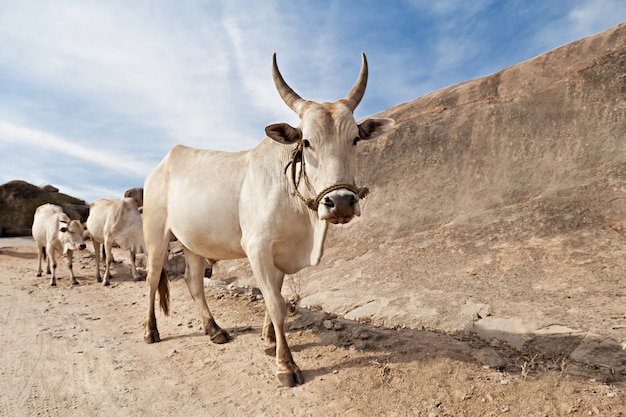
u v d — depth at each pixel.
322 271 8.16
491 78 11.30
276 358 3.86
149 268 5.18
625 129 8.41
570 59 10.33
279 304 3.82
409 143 10.83
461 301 5.58
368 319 5.63
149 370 4.20
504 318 4.84
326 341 4.44
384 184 10.41
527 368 3.56
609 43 9.98
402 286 6.63
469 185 9.36
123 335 5.36
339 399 3.37
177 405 3.49
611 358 3.69
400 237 8.81
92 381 3.96
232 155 4.71
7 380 4.01
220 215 4.33
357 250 8.78
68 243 9.62
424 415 3.06
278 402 3.42
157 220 5.18
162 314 6.29
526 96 10.18
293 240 4.00
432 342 4.04
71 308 6.92
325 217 3.29
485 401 3.10
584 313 4.68
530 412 2.93
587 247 6.48
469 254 7.33
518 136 9.59
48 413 3.39
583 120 9.03
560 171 8.53
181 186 4.82
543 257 6.54
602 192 7.59
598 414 2.80
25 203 25.02
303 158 3.67
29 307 6.95
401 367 3.66
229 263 9.78
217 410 3.38
